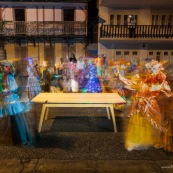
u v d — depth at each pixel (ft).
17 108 14.67
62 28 72.18
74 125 18.92
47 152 13.61
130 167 11.71
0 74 14.38
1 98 14.43
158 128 13.93
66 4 72.64
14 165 11.87
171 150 13.67
